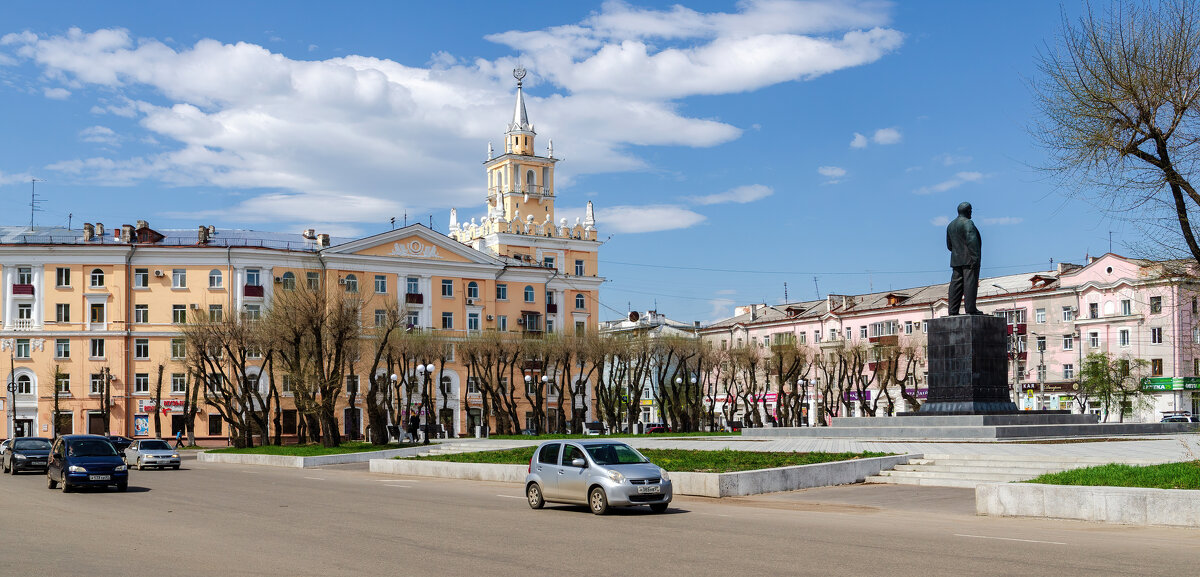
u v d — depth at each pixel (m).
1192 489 20.97
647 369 83.75
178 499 29.48
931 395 44.53
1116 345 83.62
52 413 85.06
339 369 60.09
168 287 87.62
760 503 27.20
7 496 30.94
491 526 21.47
